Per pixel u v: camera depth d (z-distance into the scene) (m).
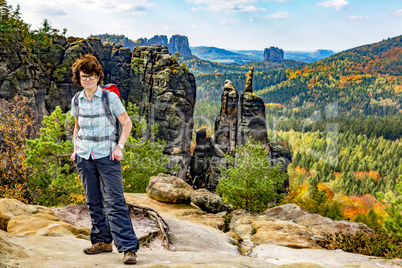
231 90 68.06
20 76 52.59
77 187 15.45
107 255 3.46
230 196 18.83
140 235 5.92
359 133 182.38
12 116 20.92
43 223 4.95
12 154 19.50
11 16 69.06
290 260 5.98
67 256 3.19
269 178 18.56
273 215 12.00
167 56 75.06
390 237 7.87
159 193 12.69
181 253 4.06
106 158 3.26
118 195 3.32
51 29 71.00
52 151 17.61
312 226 10.27
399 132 172.62
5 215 5.30
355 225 10.09
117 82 76.94
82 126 3.24
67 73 66.12
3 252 2.82
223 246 6.83
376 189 125.88
